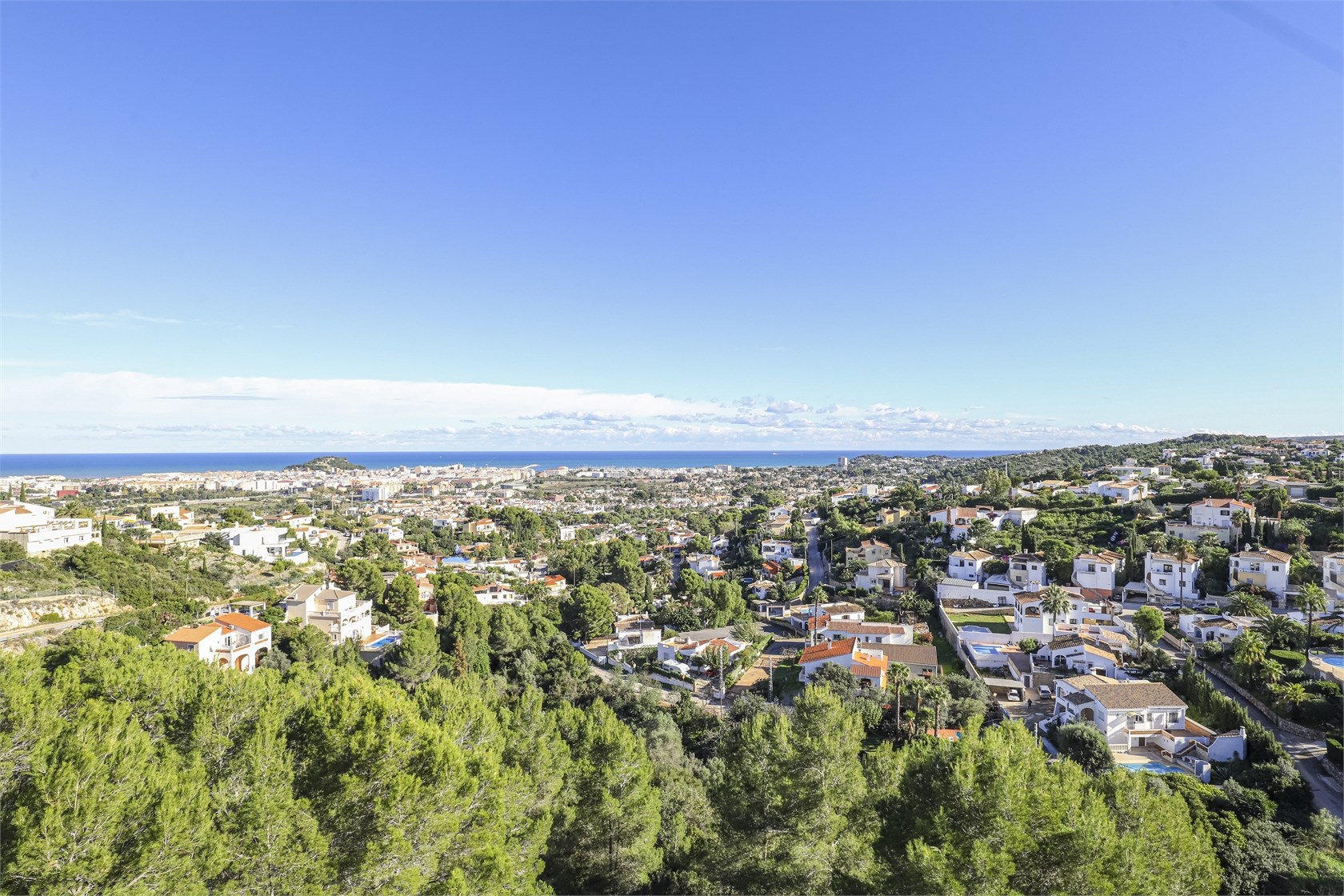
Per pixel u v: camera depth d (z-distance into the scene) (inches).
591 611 3937.0
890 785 1165.1
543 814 1175.0
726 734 2433.6
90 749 821.9
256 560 4778.5
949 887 822.5
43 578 3248.0
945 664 3154.5
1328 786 1839.3
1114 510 4904.0
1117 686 2337.6
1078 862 849.5
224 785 923.4
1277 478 5246.1
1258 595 3324.3
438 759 956.6
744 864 1120.8
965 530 4884.4
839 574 4771.2
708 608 4128.9
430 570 5634.8
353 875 864.3
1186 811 1125.7
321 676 1400.1
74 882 708.0
